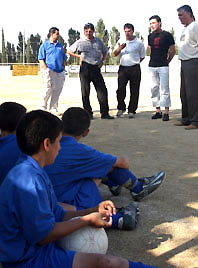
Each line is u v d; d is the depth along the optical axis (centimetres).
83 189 262
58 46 775
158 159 460
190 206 315
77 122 271
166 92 734
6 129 251
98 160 263
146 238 259
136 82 772
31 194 166
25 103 1023
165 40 728
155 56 739
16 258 169
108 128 667
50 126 178
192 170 414
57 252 178
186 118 684
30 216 164
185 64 644
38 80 2209
